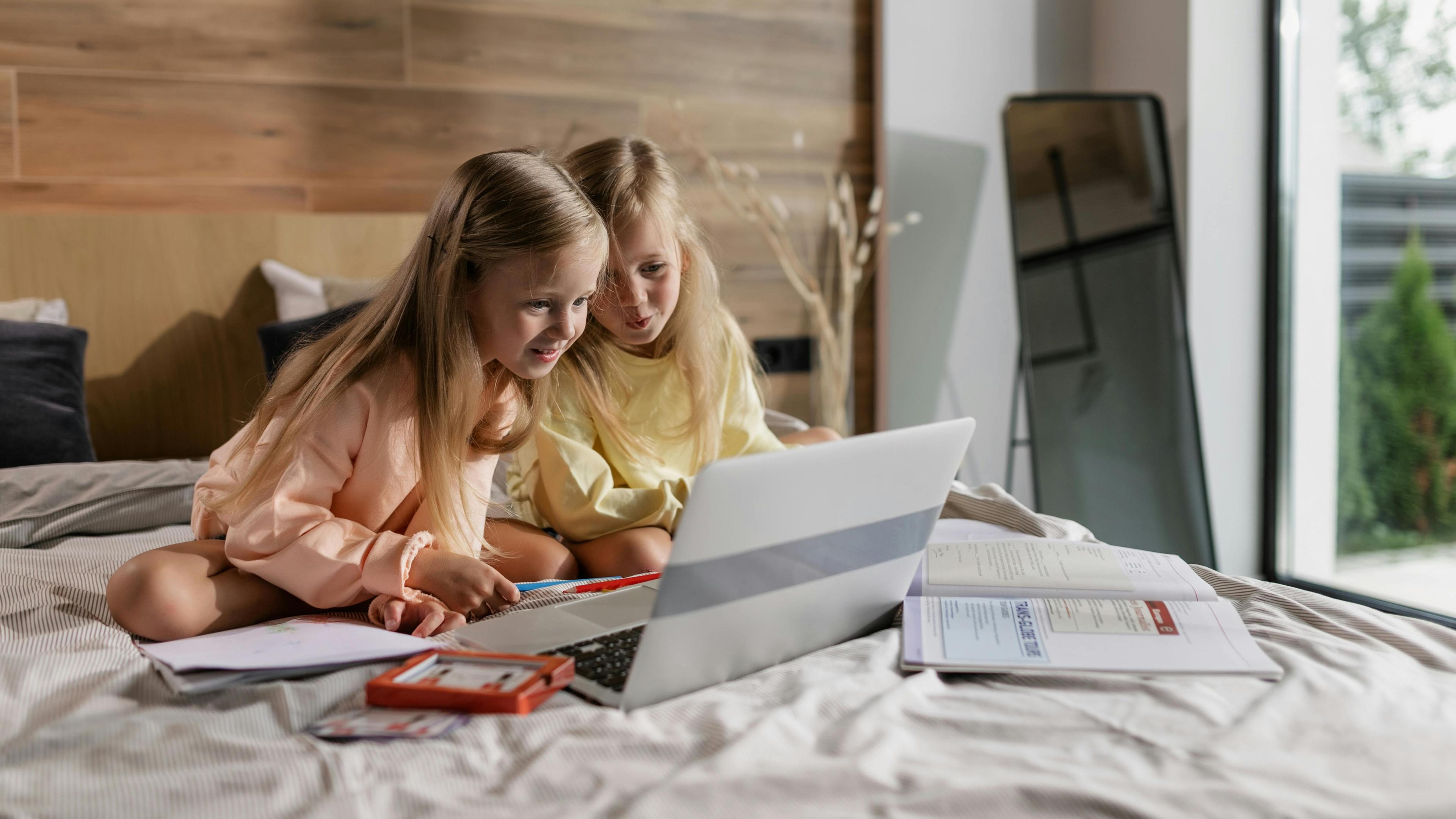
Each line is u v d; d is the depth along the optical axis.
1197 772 0.62
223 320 2.20
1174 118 2.61
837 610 0.84
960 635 0.84
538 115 2.50
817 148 2.76
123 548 1.38
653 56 2.59
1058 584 0.94
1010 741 0.68
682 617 0.72
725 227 2.68
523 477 1.38
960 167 2.81
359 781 0.62
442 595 0.96
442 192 1.02
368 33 2.35
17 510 1.44
